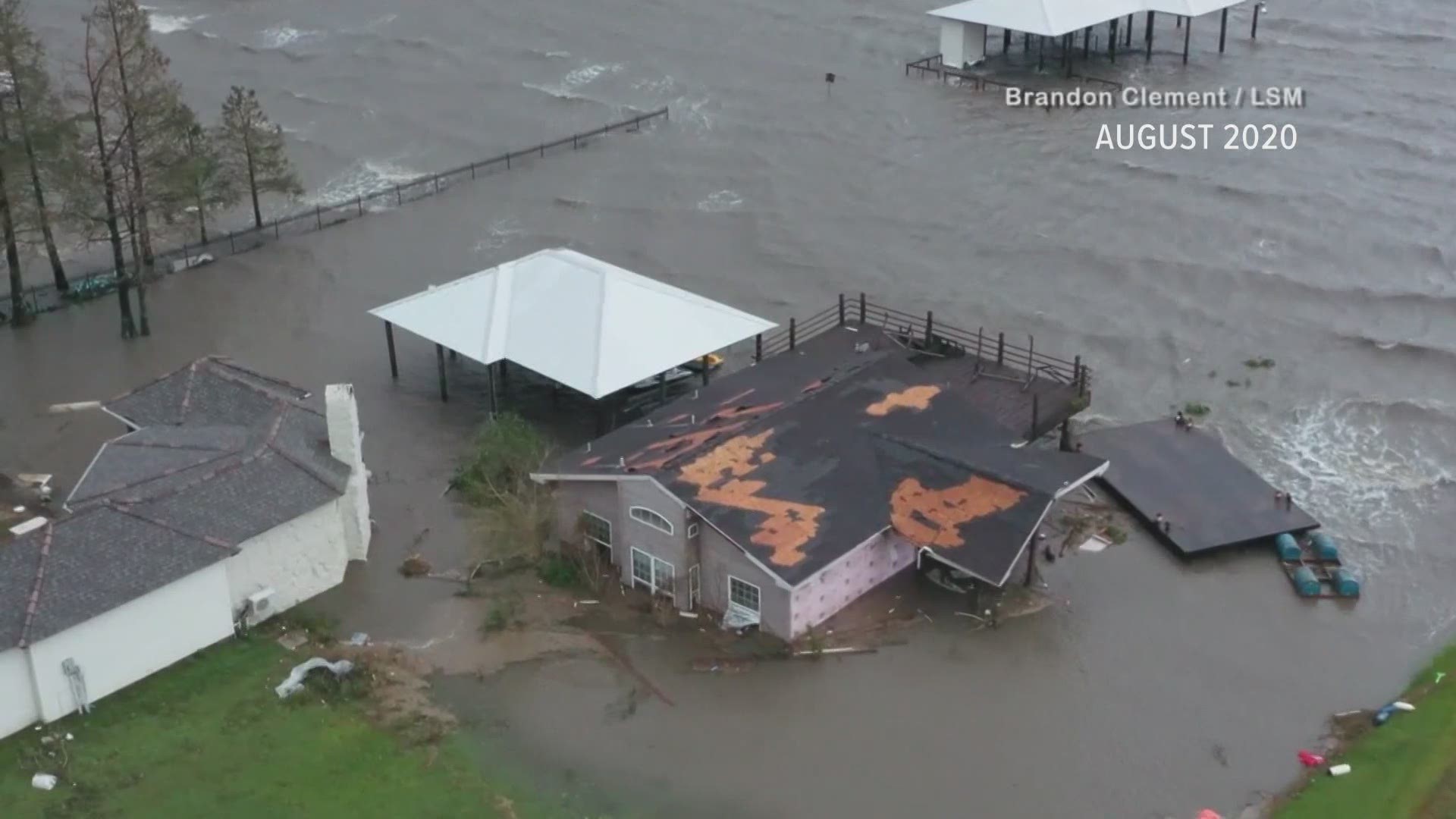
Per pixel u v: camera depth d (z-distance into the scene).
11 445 54.84
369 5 120.62
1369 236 71.50
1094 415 56.78
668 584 43.78
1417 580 46.16
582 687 40.34
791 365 53.03
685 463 44.28
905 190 80.62
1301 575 45.31
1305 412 56.72
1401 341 61.41
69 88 71.81
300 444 45.09
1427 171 78.62
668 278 70.81
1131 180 80.19
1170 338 62.84
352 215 79.56
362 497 46.09
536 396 57.81
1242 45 101.69
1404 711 39.34
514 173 85.06
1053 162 83.44
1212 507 49.09
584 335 53.09
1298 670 41.50
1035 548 44.97
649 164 85.75
